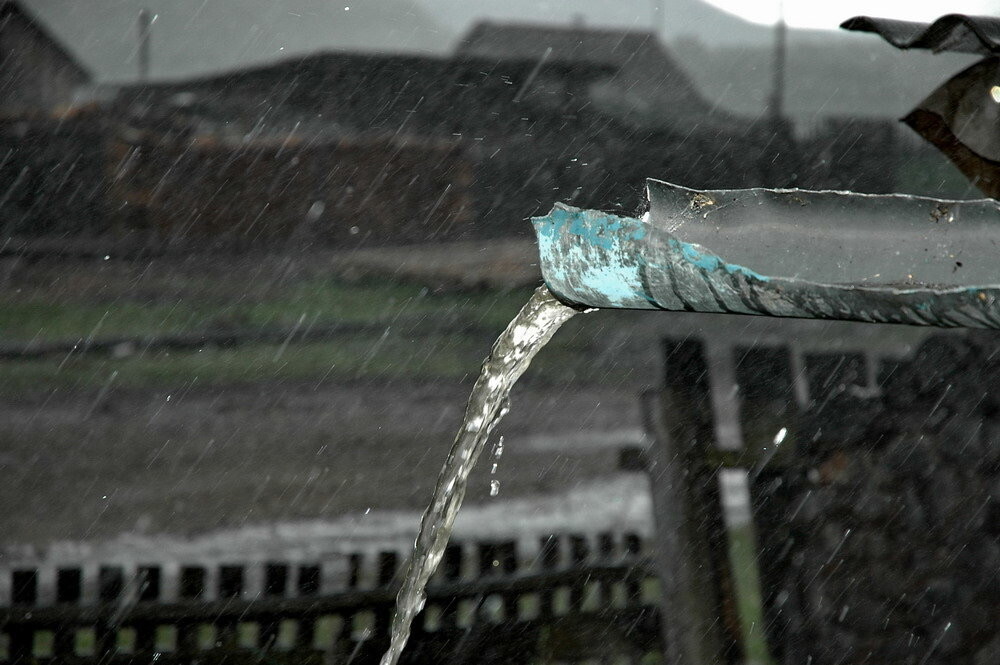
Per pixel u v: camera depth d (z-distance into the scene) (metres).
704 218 1.58
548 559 5.81
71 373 9.23
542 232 1.51
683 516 4.53
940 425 4.34
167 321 10.59
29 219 13.07
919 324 1.17
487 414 2.18
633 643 4.90
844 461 4.50
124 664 5.03
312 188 14.11
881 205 1.53
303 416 8.37
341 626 5.23
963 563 4.14
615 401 8.29
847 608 4.31
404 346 9.81
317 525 6.61
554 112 15.95
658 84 17.14
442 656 4.98
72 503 6.88
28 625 5.19
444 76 16.61
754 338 8.68
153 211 13.75
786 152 14.50
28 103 15.26
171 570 5.98
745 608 4.59
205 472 7.33
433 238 13.48
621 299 1.45
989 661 3.99
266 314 10.72
